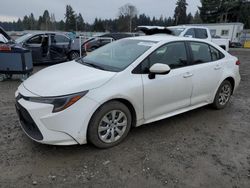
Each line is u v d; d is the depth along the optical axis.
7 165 2.76
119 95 3.03
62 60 10.80
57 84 2.89
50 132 2.74
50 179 2.56
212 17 54.88
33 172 2.66
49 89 2.81
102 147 3.12
